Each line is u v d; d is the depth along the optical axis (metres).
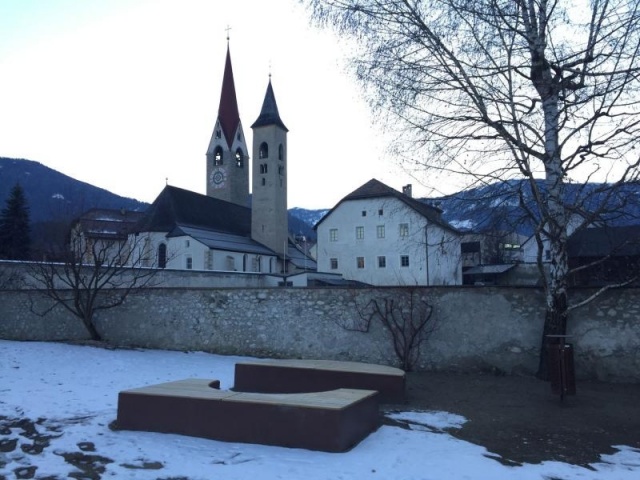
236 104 78.50
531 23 9.09
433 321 11.39
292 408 5.72
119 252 18.62
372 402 6.52
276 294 13.16
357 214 55.19
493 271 41.19
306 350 12.67
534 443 6.11
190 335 14.09
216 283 32.09
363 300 12.16
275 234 66.69
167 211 57.50
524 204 9.09
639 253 10.24
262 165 68.00
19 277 18.41
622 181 8.39
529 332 10.62
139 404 6.33
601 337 9.98
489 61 9.17
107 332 15.23
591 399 8.42
